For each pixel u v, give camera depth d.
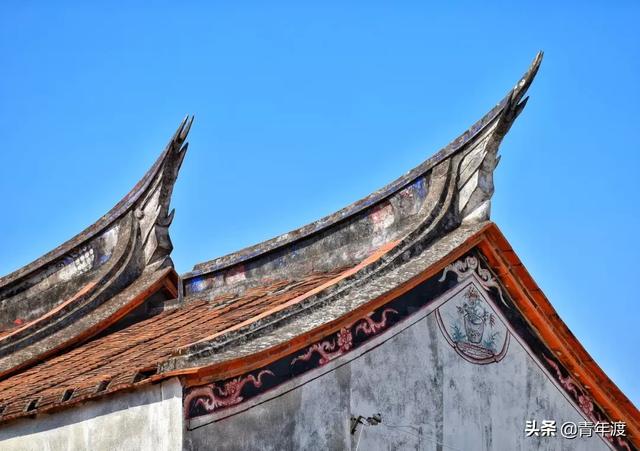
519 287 14.87
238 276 18.28
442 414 13.95
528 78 14.55
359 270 13.99
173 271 19.86
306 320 13.23
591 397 15.53
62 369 16.39
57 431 14.01
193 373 11.99
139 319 19.41
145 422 12.59
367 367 13.45
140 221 20.03
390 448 13.41
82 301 19.17
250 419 12.44
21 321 20.95
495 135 14.91
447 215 14.94
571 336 15.09
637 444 15.85
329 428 12.99
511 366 14.77
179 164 19.92
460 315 14.45
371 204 16.08
